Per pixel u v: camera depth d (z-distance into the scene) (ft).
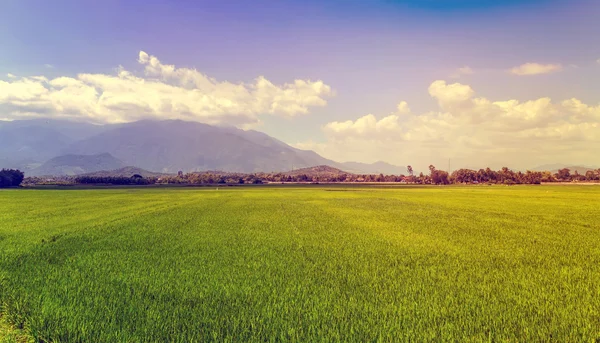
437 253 52.85
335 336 23.49
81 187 420.36
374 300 30.91
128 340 23.20
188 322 25.77
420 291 33.78
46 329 25.31
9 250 54.24
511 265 45.34
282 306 29.17
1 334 25.61
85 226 82.99
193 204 158.20
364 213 119.85
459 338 23.75
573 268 43.96
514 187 425.69
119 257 48.83
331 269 42.09
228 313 27.53
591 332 24.77
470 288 34.91
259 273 39.93
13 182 422.82
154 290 33.30
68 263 45.21
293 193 276.82
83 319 26.32
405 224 89.76
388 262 46.24
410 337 23.63
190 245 58.39
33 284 35.73
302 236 68.90
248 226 84.12
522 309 29.09
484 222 94.84
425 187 437.17
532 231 77.61
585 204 160.76
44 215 110.11
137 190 335.26
